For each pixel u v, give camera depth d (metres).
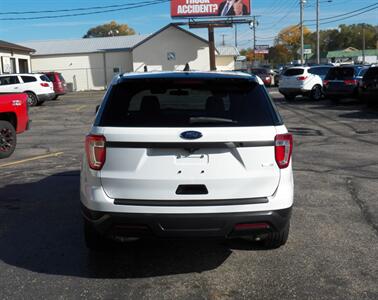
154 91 4.61
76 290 4.32
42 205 6.94
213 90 4.59
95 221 4.35
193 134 4.17
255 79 4.66
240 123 4.31
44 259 5.03
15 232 5.85
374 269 4.70
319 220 6.11
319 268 4.72
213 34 45.59
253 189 4.30
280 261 4.89
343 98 23.77
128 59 49.22
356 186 7.75
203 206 4.21
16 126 11.07
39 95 27.72
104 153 4.28
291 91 26.03
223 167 4.23
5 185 8.12
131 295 4.22
